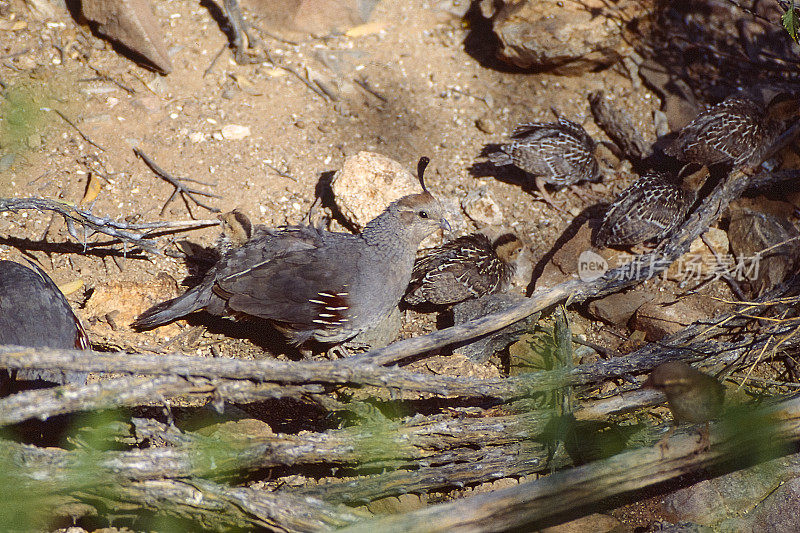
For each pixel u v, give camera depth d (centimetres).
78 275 1050
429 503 800
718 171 1203
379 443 764
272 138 1234
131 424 782
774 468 843
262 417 909
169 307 958
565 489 726
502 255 1080
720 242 1145
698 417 772
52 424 775
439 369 902
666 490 840
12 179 1113
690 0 1377
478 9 1428
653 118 1309
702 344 938
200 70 1302
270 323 998
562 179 1180
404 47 1390
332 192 1131
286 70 1330
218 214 1130
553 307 1013
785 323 945
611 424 869
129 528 766
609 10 1300
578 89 1350
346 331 953
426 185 1201
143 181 1152
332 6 1388
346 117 1280
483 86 1348
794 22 1142
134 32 1235
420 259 1068
